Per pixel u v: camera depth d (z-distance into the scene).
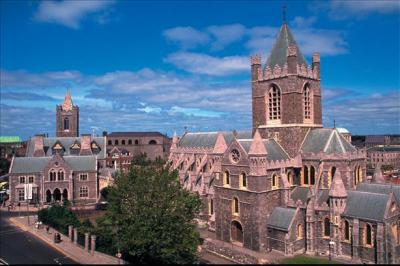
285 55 89.88
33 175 133.88
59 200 137.12
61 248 75.25
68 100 193.88
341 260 70.44
